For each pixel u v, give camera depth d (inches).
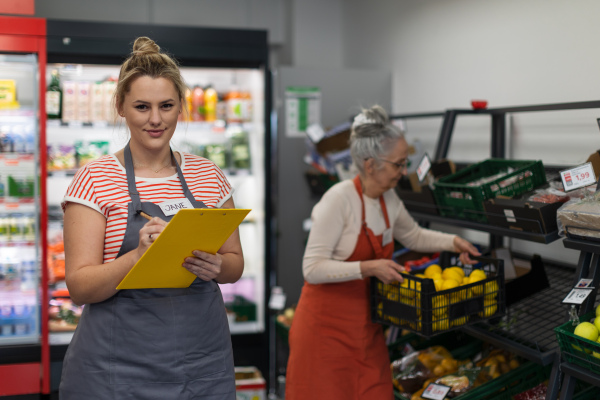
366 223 93.6
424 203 110.3
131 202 65.2
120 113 66.7
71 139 152.0
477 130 137.4
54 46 131.5
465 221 100.9
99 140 147.8
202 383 67.9
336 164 142.6
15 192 134.3
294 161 166.2
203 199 70.0
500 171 108.5
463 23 142.3
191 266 62.6
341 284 93.0
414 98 164.4
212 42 141.3
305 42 200.5
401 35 169.0
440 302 81.7
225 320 71.8
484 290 86.4
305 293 96.6
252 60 144.2
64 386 67.1
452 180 109.6
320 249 91.7
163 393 65.9
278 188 165.6
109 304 65.2
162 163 69.5
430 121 157.1
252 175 156.7
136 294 65.2
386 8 175.9
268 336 151.8
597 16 105.7
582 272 79.9
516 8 125.2
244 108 154.3
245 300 160.1
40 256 134.3
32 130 137.4
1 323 138.6
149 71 63.4
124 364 65.0
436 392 98.3
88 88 144.0
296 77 165.6
